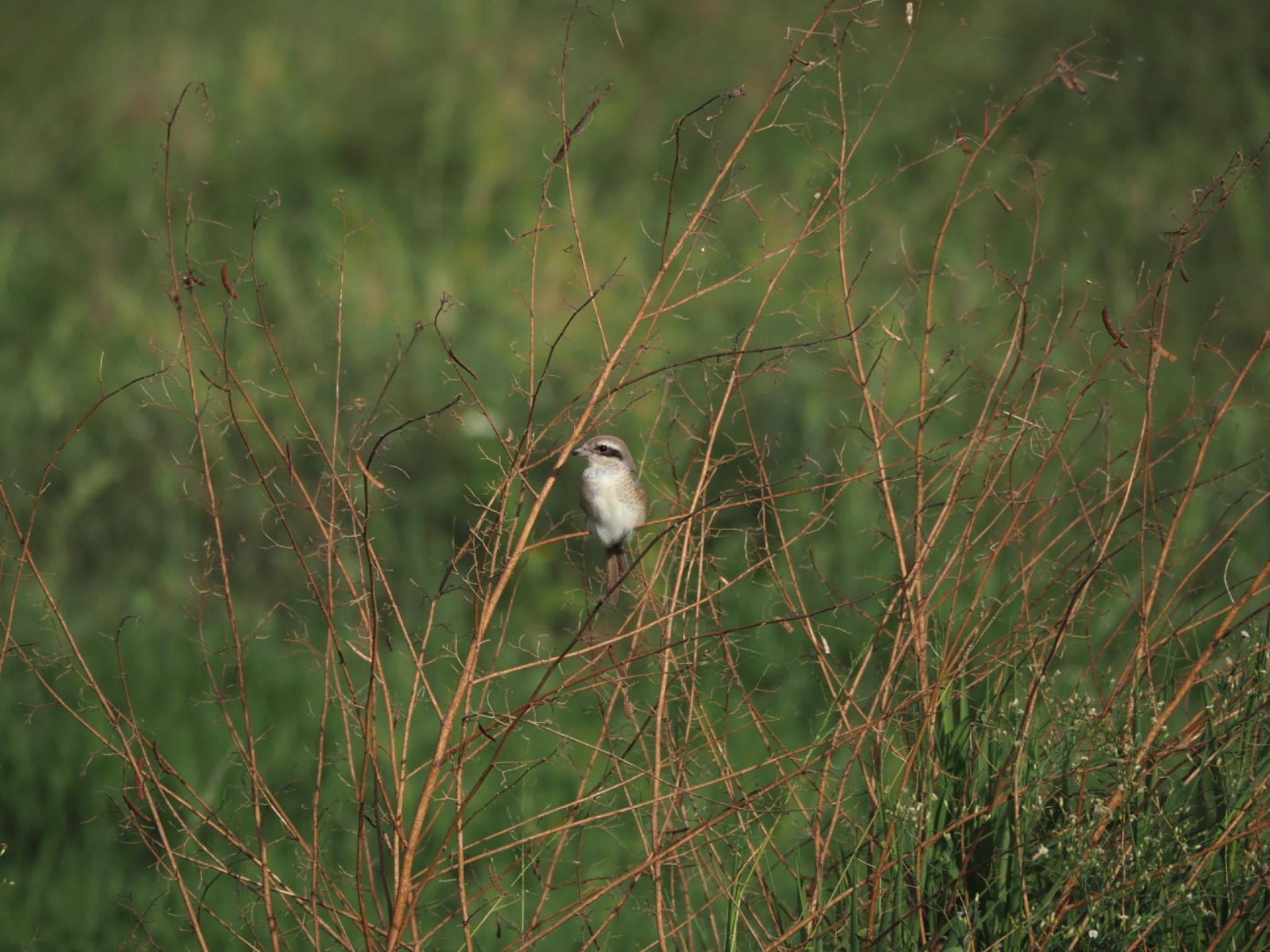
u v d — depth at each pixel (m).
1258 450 14.88
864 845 7.18
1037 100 22.31
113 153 25.12
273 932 6.82
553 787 11.09
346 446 6.82
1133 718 7.12
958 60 25.12
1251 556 13.14
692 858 7.64
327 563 6.73
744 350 7.07
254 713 12.48
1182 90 23.45
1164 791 7.12
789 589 12.64
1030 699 7.04
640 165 25.08
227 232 22.91
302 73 27.27
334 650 7.34
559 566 15.14
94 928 9.90
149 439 17.33
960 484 7.24
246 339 19.44
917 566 7.04
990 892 7.16
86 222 23.86
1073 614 7.02
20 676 12.95
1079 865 6.71
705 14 29.70
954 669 7.29
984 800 7.37
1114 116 23.17
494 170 24.23
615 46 28.80
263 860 6.88
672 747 7.78
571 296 20.77
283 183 24.52
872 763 7.74
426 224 23.17
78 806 11.27
